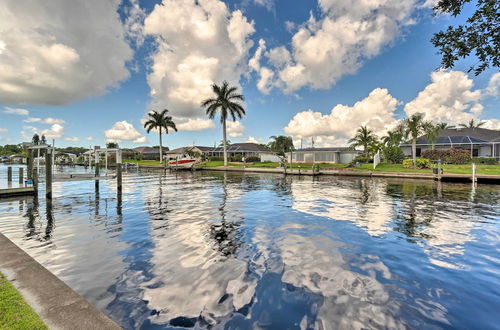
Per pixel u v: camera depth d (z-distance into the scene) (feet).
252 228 28.07
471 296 14.42
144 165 202.59
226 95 159.22
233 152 220.84
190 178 101.24
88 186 70.79
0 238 18.90
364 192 59.47
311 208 39.65
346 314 12.59
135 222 30.55
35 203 43.86
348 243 23.20
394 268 17.97
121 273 16.90
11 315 9.59
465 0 14.08
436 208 40.01
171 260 19.07
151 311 12.73
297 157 185.26
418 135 114.93
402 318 12.34
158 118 200.64
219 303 13.44
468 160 123.85
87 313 9.98
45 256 19.80
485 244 23.08
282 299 13.87
